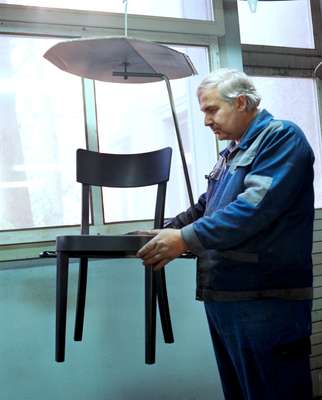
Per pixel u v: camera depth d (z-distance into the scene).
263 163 1.38
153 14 2.53
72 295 2.24
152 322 1.44
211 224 1.30
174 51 1.72
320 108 2.99
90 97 2.37
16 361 2.14
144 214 2.46
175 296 2.43
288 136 1.38
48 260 2.23
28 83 2.30
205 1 2.65
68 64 1.87
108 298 2.31
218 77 1.50
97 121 2.39
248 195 1.32
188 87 2.60
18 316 2.16
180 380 2.39
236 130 1.51
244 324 1.39
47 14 2.30
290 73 2.92
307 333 1.42
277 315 1.38
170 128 2.56
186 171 1.70
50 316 2.21
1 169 2.23
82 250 1.30
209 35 2.62
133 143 2.47
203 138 2.62
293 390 1.37
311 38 2.99
